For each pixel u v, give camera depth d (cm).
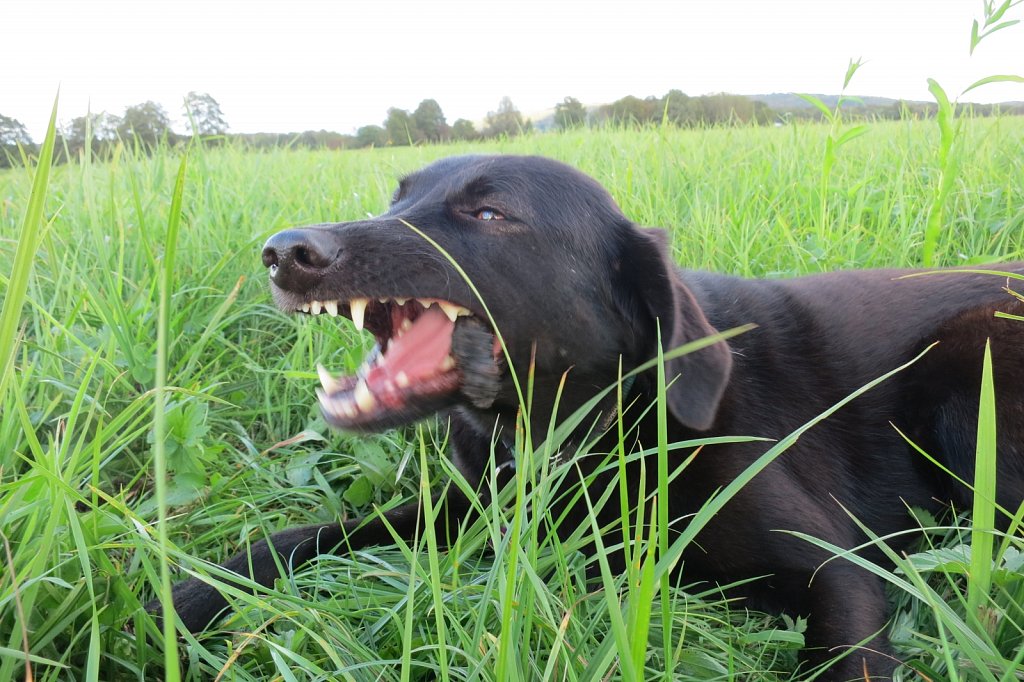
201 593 53
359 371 56
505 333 56
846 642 51
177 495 56
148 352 71
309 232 54
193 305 82
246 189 130
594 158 156
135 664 45
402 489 69
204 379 75
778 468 60
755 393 63
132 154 132
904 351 68
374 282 54
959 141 130
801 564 56
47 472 41
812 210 107
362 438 69
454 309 56
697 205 106
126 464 65
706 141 177
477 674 39
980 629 41
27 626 41
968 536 59
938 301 70
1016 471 62
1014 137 164
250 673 46
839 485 64
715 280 72
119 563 51
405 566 56
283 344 87
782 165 133
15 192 119
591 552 60
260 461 67
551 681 41
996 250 94
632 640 34
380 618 47
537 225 56
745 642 50
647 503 58
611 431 60
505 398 58
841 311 70
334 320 85
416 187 61
